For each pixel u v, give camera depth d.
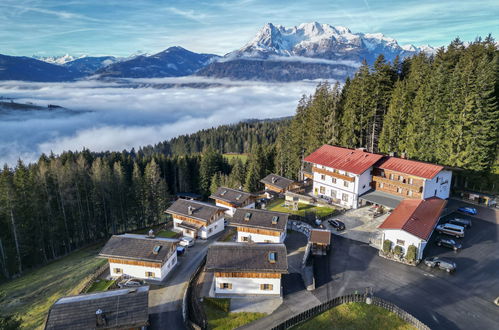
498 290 37.22
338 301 35.31
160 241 46.00
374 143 82.19
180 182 122.38
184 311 35.25
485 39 79.69
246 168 114.81
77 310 31.34
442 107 66.06
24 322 41.84
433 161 67.12
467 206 60.97
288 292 38.44
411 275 40.75
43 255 69.50
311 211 63.78
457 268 41.69
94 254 70.81
